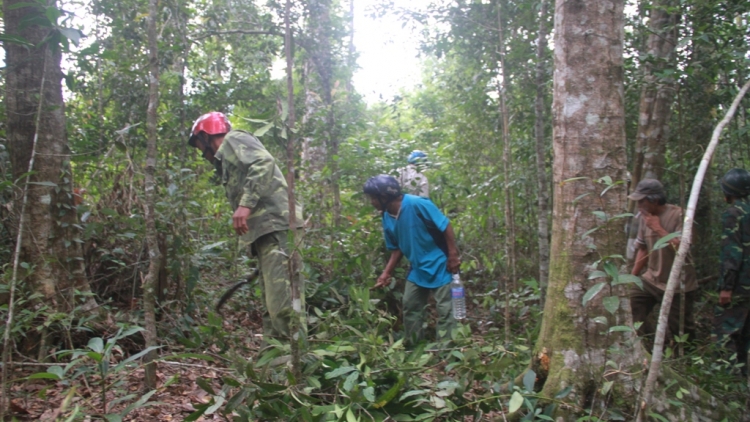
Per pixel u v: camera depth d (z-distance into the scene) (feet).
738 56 13.69
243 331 14.94
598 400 9.39
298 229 12.91
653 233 14.99
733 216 13.46
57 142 12.71
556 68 10.20
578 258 9.77
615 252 9.63
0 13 13.33
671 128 18.34
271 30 22.00
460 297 15.12
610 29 9.86
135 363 12.32
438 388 9.57
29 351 11.72
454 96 24.49
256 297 17.08
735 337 13.65
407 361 10.46
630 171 19.86
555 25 10.29
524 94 20.76
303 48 23.12
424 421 9.10
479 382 11.50
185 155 19.65
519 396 8.34
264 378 9.18
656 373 6.84
